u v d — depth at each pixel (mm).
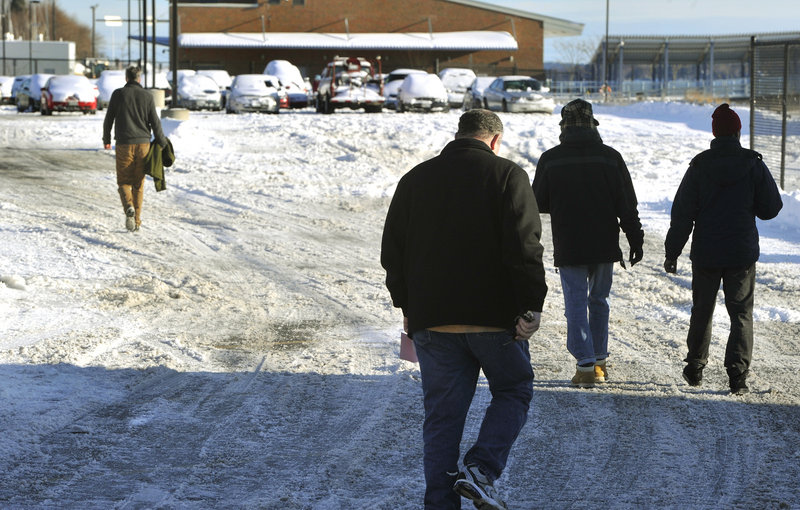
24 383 11375
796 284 18281
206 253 21203
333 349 13648
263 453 9438
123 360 12664
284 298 17031
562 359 13281
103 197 29828
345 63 77312
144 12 71875
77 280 17625
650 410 10984
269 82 79625
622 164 11602
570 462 9312
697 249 11383
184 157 41062
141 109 22797
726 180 11172
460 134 7707
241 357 13141
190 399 11156
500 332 7316
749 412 10875
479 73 140500
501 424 7438
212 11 139125
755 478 8867
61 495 8281
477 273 7254
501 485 8727
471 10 143125
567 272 11766
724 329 14891
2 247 20500
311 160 40375
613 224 11641
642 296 17484
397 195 7695
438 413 7465
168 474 8836
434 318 7281
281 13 140500
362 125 56250
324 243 23078
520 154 43125
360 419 10555
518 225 7180
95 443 9594
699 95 99625
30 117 68938
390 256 7730
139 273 18453
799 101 30234
